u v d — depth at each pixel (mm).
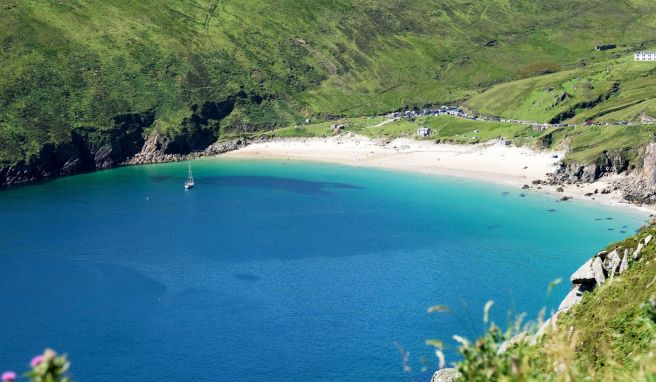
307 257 139875
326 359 92625
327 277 126500
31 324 106812
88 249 150125
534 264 131625
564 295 113875
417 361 91188
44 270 135250
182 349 96438
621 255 66562
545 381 20281
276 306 111875
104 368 91375
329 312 108750
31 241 158000
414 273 127938
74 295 119875
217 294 118438
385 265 133375
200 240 156000
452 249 143750
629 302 53344
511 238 151250
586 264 69000
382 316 106625
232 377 88188
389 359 92438
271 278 126500
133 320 107438
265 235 159125
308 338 99062
